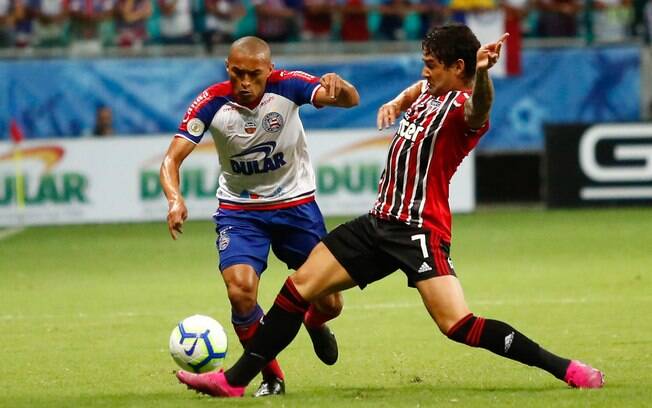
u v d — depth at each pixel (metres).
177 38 81.19
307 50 80.19
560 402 23.14
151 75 77.38
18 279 50.56
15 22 81.31
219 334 25.12
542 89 78.50
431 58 24.11
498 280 46.94
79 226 72.31
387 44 80.56
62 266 54.88
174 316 39.53
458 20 78.06
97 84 76.94
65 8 81.56
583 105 79.00
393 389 26.02
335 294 26.48
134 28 81.50
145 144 73.06
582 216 71.75
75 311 41.09
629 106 79.44
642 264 50.78
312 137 72.31
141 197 73.12
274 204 26.77
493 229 66.44
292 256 27.41
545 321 36.78
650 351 31.03
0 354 32.53
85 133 77.00
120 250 60.72
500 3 81.19
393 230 24.12
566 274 48.22
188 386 24.53
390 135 72.75
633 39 81.31
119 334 35.97
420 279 23.86
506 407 22.88
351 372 29.00
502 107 78.12
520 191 79.31
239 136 26.16
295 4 82.00
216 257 57.19
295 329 24.38
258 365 24.36
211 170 73.00
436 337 34.34
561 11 82.69
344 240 24.41
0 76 76.12
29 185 72.38
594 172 74.81
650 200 74.62
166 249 60.72
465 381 27.16
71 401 24.94
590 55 78.75
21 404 24.67
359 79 78.06
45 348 33.47
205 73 77.94
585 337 33.59
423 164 24.00
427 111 24.09
